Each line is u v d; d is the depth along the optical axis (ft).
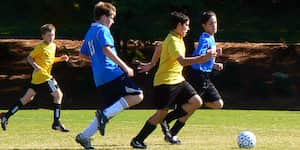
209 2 184.85
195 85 80.18
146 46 193.06
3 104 183.32
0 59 224.74
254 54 221.66
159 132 88.84
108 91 67.77
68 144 74.84
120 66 66.59
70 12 182.39
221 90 193.77
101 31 67.21
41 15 187.32
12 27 223.10
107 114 66.44
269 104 179.01
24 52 230.27
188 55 173.37
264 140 80.48
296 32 212.84
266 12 212.43
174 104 75.46
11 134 85.97
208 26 78.89
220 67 81.51
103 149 69.67
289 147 72.79
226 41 233.55
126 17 169.58
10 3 194.08
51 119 112.78
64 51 223.92
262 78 200.85
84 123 106.22
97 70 67.92
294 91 191.72
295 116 125.80
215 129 95.45
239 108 166.20
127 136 84.07
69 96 190.90
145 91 186.39
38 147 71.92
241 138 71.41
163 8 168.14
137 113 129.70
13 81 207.10
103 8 68.44
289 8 212.02
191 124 104.27
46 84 91.56
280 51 224.53
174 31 71.46
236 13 195.42
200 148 71.20
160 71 71.77
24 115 122.83
